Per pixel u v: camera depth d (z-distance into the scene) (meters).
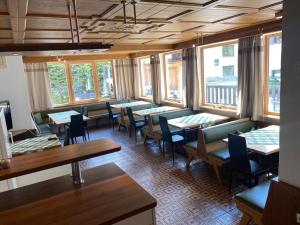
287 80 1.54
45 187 1.73
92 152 1.77
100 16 2.64
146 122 5.55
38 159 1.70
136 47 5.61
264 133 3.43
